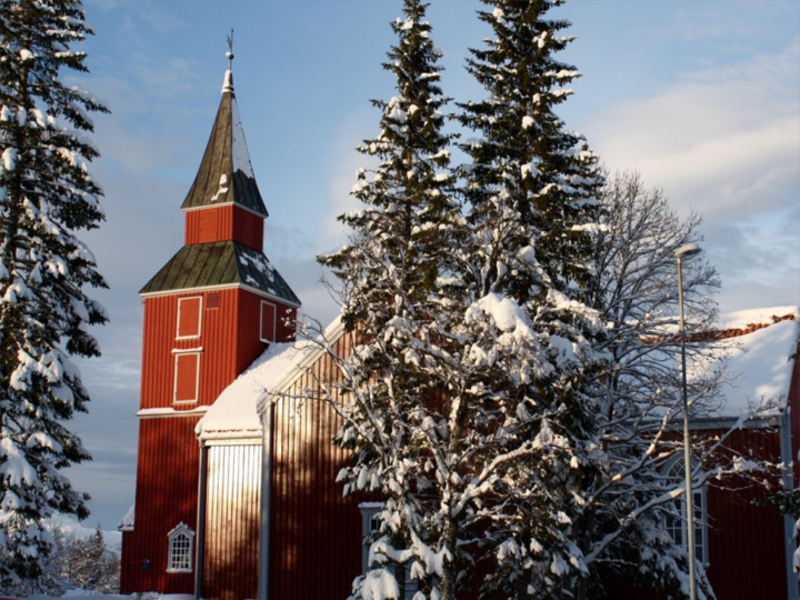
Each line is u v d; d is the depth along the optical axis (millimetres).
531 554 24312
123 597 45125
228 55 57000
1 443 29078
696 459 28812
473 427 25312
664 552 28469
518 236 25984
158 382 51312
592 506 26453
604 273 32312
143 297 52938
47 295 31047
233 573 41125
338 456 37281
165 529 48375
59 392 29812
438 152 28453
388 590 22625
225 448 42500
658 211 33938
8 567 29609
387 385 25719
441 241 26359
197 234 54125
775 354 33781
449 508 22438
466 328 23422
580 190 28000
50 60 32656
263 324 52750
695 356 32250
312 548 37000
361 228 28078
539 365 22172
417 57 29891
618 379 31047
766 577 30797
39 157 31906
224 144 55062
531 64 27562
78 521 31516
